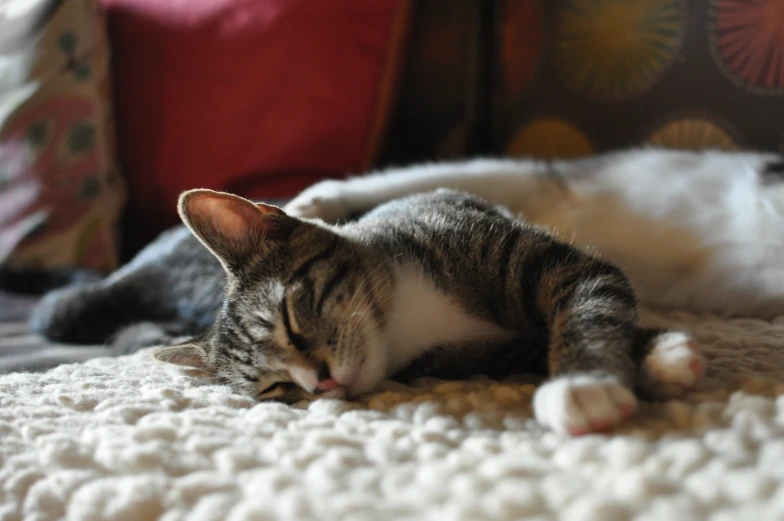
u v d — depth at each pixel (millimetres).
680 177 776
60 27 891
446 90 930
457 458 456
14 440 506
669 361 505
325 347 571
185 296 757
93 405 549
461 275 611
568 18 854
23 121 891
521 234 611
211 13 891
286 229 612
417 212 655
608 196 795
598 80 845
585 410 473
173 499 455
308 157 879
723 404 482
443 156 938
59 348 746
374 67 885
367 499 436
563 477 438
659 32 810
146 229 936
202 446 486
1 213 899
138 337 738
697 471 433
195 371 622
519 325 604
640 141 830
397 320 605
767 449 439
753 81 776
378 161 926
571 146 868
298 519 429
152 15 915
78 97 889
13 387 584
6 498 471
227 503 447
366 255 613
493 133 918
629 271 786
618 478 432
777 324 670
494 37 904
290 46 871
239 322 603
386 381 593
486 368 610
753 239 736
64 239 893
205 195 603
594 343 515
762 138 779
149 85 908
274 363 581
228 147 881
